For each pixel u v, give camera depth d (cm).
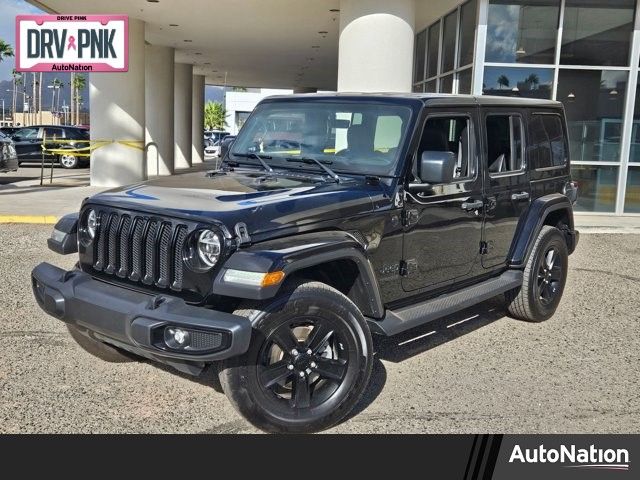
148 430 382
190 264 352
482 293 514
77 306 373
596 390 458
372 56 1226
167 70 2331
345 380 382
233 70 3141
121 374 460
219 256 343
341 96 484
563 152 642
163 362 369
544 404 433
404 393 445
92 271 406
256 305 353
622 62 1230
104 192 426
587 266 857
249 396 353
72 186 1638
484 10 1216
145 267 372
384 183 433
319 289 368
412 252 451
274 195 389
